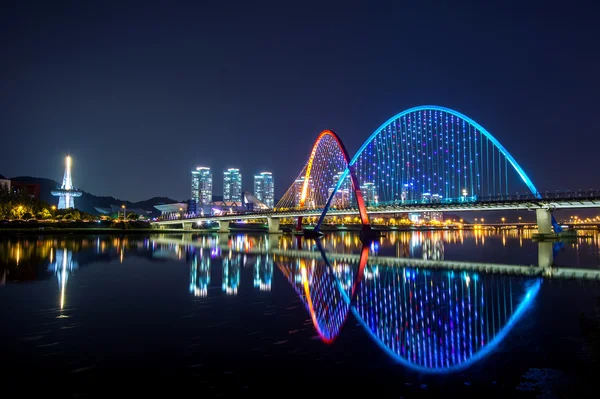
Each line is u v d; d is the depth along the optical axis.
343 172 115.88
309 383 14.27
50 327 20.89
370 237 101.00
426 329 20.66
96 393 13.54
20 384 14.19
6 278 37.34
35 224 135.25
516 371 15.05
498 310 24.62
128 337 19.23
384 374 15.02
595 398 12.70
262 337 19.31
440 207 91.38
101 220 179.62
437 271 43.59
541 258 56.34
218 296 29.16
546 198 81.06
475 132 111.44
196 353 17.14
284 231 172.25
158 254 63.19
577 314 23.17
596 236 116.69
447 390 13.69
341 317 23.16
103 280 36.38
